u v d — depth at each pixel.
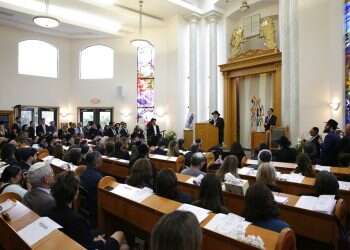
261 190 2.18
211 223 2.12
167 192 2.84
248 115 11.83
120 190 3.20
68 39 15.09
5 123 13.17
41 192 2.71
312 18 8.23
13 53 13.55
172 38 13.51
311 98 8.20
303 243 2.89
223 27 12.61
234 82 12.26
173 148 6.78
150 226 2.64
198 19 13.02
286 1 9.05
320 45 8.01
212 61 12.52
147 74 14.56
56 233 1.96
